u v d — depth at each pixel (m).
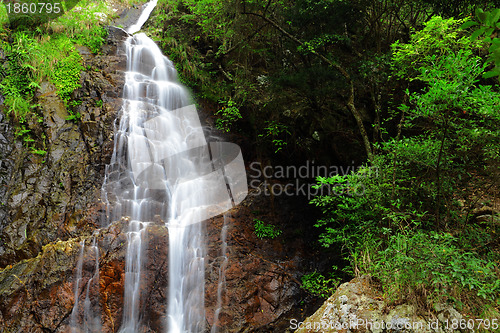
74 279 5.10
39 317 4.80
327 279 6.09
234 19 7.87
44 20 8.44
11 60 7.38
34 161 6.40
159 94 8.10
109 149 6.69
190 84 8.71
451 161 4.02
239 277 6.02
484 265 3.44
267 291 5.99
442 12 6.50
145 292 5.46
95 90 7.54
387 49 7.81
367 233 4.47
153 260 5.64
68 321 4.90
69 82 7.57
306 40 6.89
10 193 5.93
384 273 3.59
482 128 3.58
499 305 3.22
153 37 9.91
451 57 3.74
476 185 4.24
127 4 11.46
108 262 5.31
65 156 6.52
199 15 9.02
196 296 5.78
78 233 5.67
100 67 8.12
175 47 9.34
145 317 5.40
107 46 8.83
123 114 7.22
